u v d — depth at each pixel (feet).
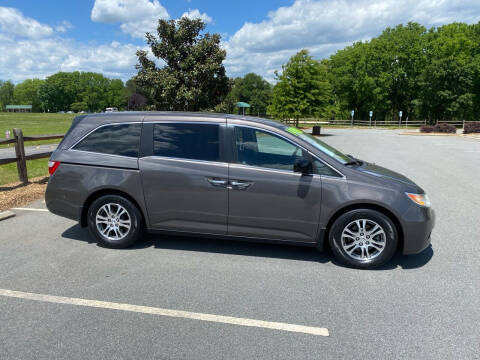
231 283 11.80
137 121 14.49
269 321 9.62
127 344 8.61
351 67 184.14
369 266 12.94
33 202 22.13
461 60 163.94
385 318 9.82
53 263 13.23
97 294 10.98
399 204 12.46
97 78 465.88
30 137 26.53
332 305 10.48
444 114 183.42
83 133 14.89
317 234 13.21
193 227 14.11
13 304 10.36
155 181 13.96
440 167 37.81
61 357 8.14
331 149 14.83
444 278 12.32
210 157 13.75
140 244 15.24
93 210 14.55
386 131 123.44
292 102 115.44
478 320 9.75
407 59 183.62
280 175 13.14
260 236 13.69
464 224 18.56
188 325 9.42
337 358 8.17
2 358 8.08
